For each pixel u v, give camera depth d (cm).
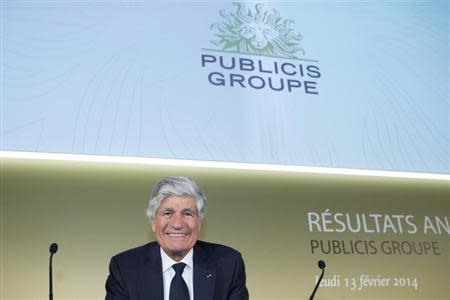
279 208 266
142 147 255
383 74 307
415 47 320
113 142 253
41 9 273
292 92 287
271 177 273
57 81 259
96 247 238
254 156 267
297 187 274
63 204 243
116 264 221
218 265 223
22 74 256
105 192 250
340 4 319
